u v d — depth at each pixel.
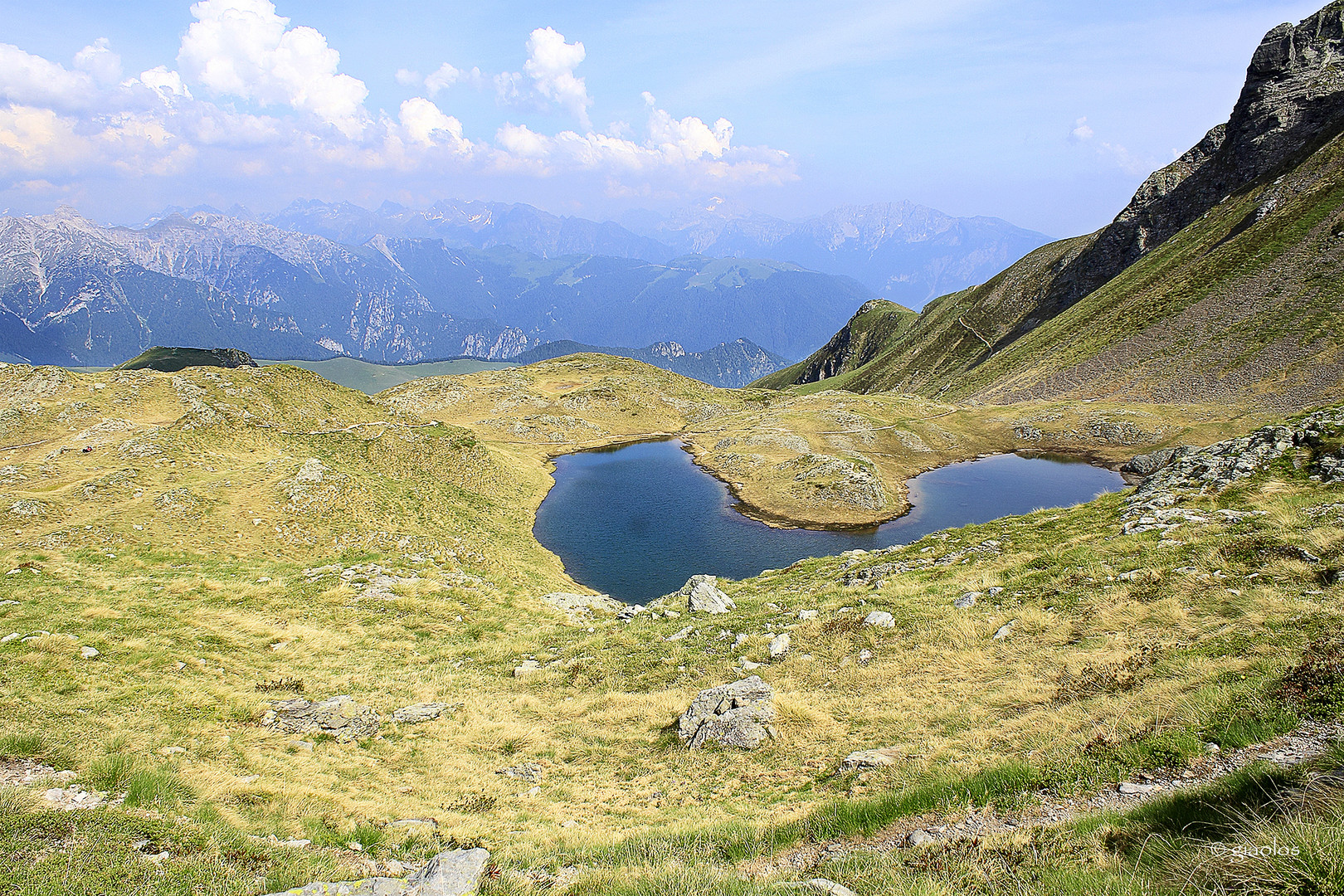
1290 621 16.59
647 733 23.38
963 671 21.92
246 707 22.75
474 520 74.94
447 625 39.72
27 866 10.36
